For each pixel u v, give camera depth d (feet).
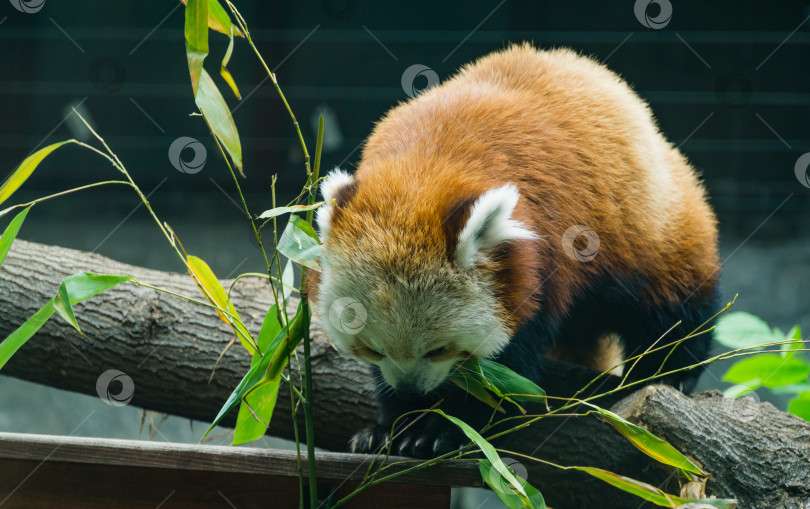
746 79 23.16
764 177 23.49
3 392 20.35
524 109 9.56
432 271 8.02
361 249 8.07
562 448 9.14
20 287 11.44
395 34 24.18
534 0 23.49
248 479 7.40
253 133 24.48
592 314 11.13
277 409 10.89
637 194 10.21
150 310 11.25
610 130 10.27
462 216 8.15
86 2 24.63
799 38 22.89
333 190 8.76
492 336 8.35
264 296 11.85
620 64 23.39
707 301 11.44
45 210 24.23
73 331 11.16
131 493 7.29
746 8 23.02
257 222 23.76
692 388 11.54
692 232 11.19
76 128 24.64
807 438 8.34
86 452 7.14
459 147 8.90
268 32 24.25
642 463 8.86
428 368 8.50
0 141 24.45
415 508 7.47
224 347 11.14
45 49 24.57
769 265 21.67
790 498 7.95
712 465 8.20
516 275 8.52
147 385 11.18
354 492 7.16
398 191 8.38
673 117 23.43
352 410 10.73
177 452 7.23
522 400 8.46
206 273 7.88
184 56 24.90
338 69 24.35
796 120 23.17
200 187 24.80
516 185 8.78
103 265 11.95
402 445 8.96
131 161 24.88
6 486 7.16
